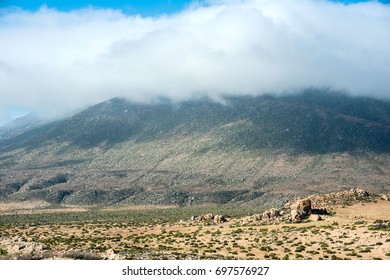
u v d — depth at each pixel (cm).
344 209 14525
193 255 8869
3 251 8206
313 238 10744
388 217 12888
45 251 8356
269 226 13025
